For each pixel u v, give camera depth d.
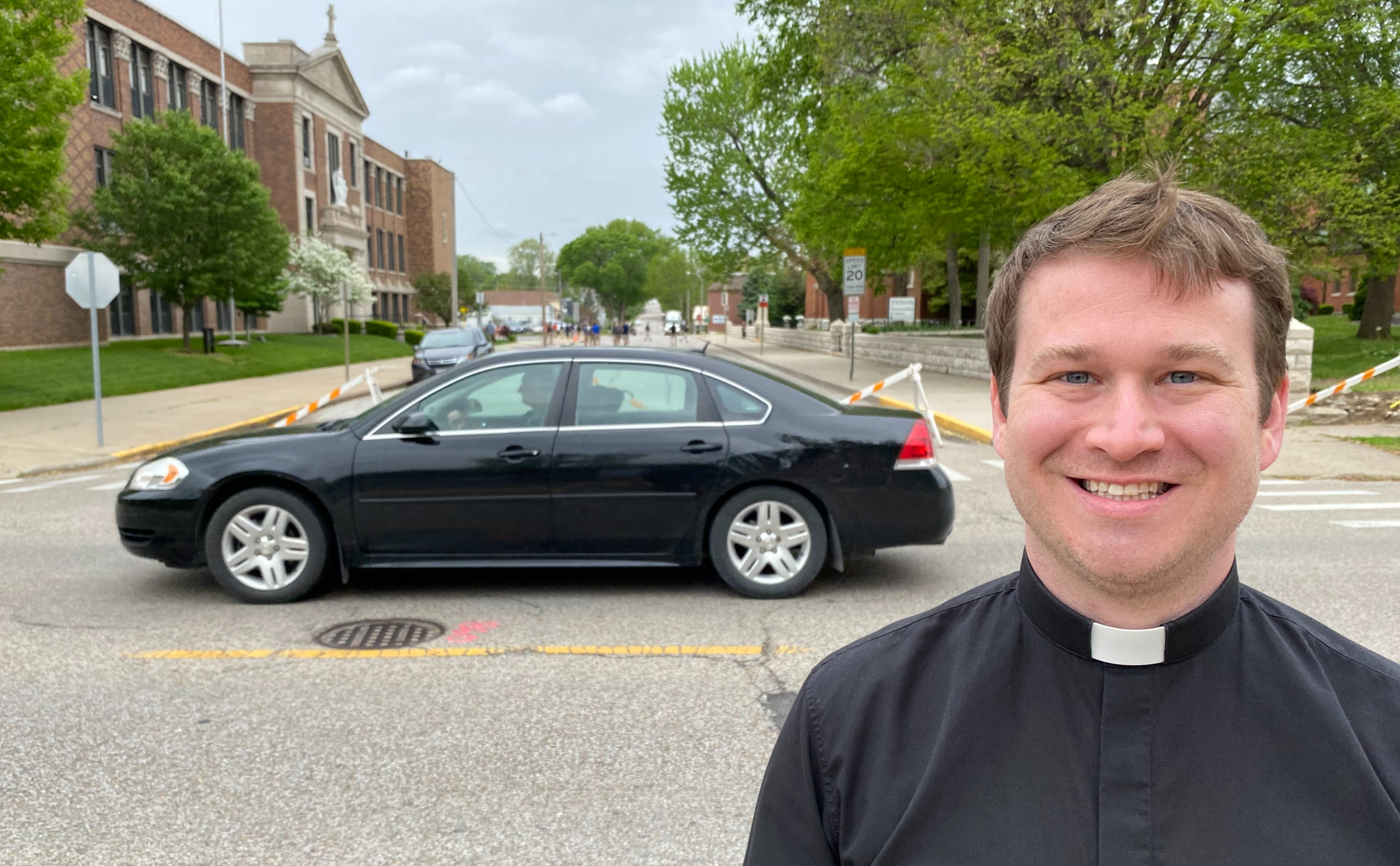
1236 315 0.99
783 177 38.75
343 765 3.69
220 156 28.69
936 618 1.12
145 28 33.16
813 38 28.81
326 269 41.91
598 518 5.86
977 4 17.98
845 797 1.08
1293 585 6.08
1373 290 24.86
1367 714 0.96
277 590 5.88
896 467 5.84
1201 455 0.95
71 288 13.44
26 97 15.77
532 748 3.83
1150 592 0.97
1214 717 0.94
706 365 6.09
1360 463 10.98
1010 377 1.12
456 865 3.02
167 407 18.92
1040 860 0.94
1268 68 16.55
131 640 5.21
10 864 3.03
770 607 5.76
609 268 146.50
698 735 3.95
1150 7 17.53
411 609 5.75
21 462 12.47
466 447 5.86
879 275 36.75
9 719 4.14
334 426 6.10
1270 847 0.90
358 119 52.56
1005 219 21.42
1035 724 0.98
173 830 3.22
